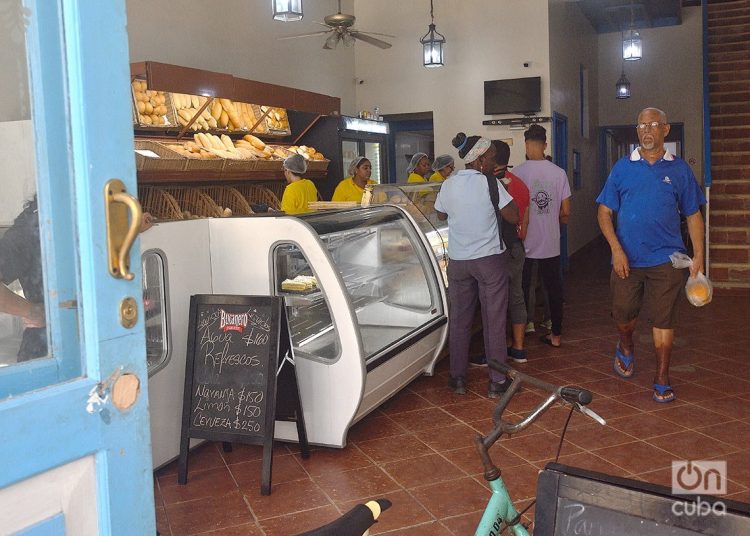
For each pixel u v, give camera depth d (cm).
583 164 1267
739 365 536
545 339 617
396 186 587
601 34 1418
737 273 842
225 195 760
